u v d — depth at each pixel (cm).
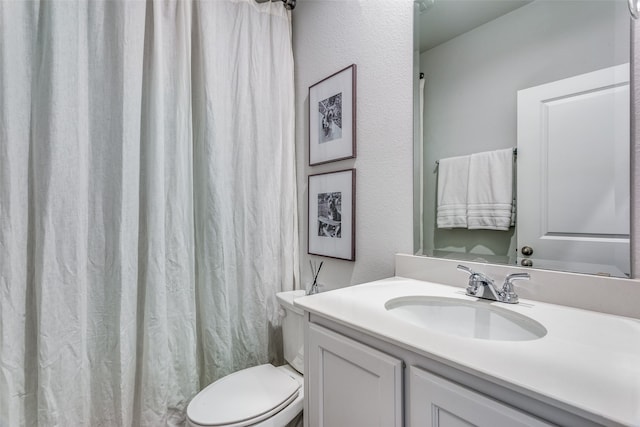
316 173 170
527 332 77
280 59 172
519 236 97
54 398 106
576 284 83
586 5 84
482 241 105
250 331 159
